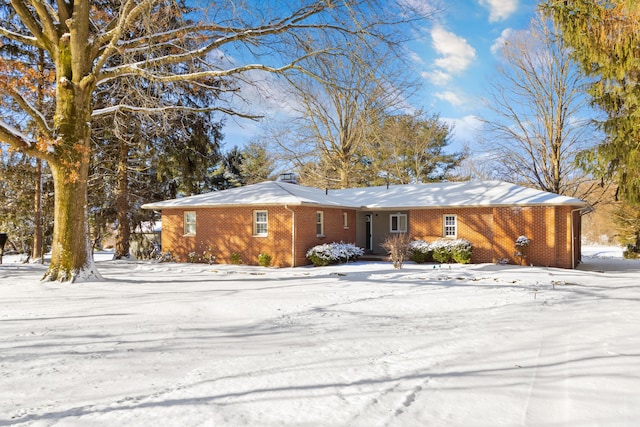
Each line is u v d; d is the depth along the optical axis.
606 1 16.08
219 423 3.56
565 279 15.11
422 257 21.95
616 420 3.66
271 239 20.95
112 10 16.66
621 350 5.90
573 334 6.90
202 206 22.39
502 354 5.73
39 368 5.16
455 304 10.05
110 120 22.83
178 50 15.34
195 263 22.70
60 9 13.89
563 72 29.69
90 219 30.36
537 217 20.11
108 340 6.62
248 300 10.56
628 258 28.45
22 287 12.66
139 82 15.91
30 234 31.27
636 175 18.61
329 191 28.81
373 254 26.52
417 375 4.85
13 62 12.95
